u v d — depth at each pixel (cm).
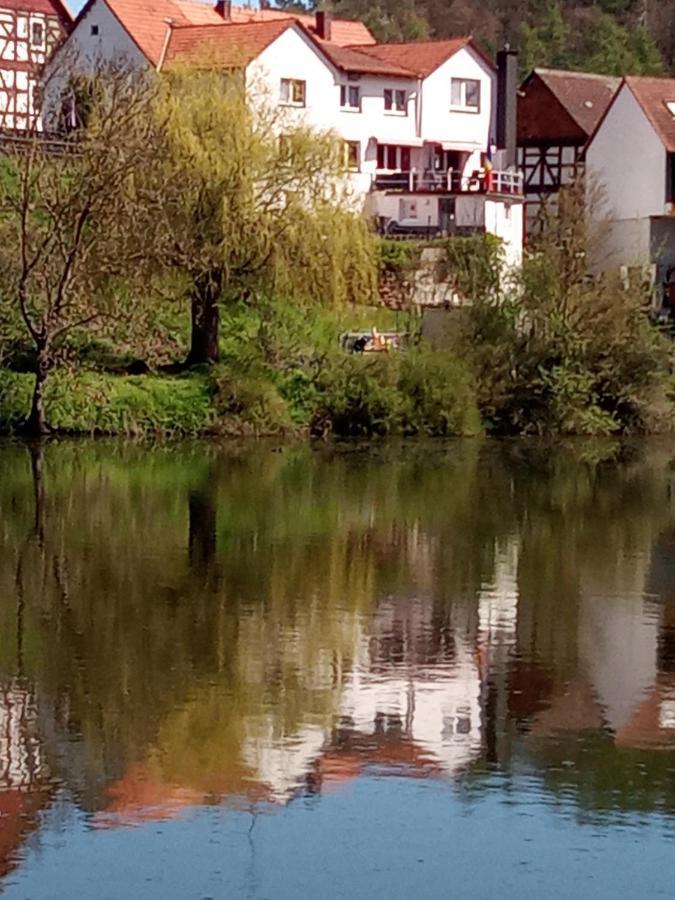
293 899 1103
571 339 4291
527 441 4112
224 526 2520
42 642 1727
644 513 2802
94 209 3597
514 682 1605
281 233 3803
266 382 3975
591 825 1227
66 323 3641
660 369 4403
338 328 4294
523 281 4312
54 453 3444
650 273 4850
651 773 1332
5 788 1281
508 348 4275
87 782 1295
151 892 1110
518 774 1327
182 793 1277
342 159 3931
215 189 3753
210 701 1510
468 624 1858
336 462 3481
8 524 2491
